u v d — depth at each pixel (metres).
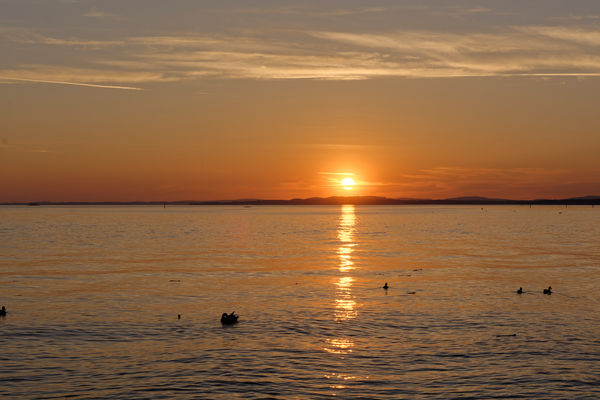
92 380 26.66
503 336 34.00
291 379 26.89
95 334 34.50
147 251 88.94
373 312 40.91
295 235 133.62
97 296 47.06
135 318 38.84
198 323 37.47
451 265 70.25
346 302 44.81
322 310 41.69
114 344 32.41
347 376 27.25
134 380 26.70
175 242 108.94
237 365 28.83
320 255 83.31
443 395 24.91
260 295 48.00
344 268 67.25
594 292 49.38
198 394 25.09
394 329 35.81
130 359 29.72
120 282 54.97
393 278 58.47
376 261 74.81
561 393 24.98
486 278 58.47
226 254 84.50
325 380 26.75
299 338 33.81
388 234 138.00
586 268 66.81
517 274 61.56
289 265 70.19
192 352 30.95
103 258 77.44
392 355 30.36
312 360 29.59
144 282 55.06
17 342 32.62
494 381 26.45
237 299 46.12
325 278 58.53
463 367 28.39
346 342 32.91
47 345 32.09
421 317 39.22
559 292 49.41
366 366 28.62
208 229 160.75
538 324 36.97
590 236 128.12
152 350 31.31
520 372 27.58
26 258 76.88
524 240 115.31
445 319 38.56
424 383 26.30
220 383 26.36
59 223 199.88
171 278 58.06
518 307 42.59
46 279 56.72
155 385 26.09
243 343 32.72
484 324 37.06
